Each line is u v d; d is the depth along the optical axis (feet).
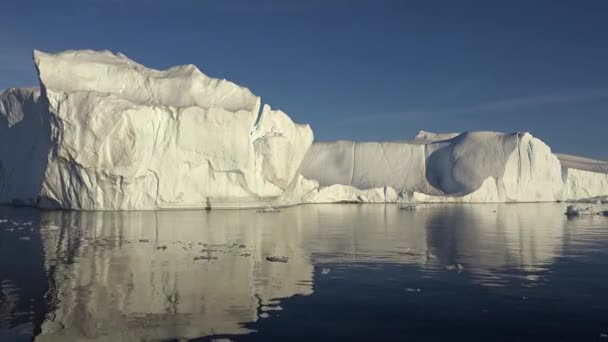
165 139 125.49
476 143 233.55
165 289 38.29
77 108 115.14
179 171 127.54
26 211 115.34
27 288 38.09
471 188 215.31
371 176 233.76
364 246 63.72
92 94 116.88
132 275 43.16
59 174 119.24
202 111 128.26
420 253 57.72
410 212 143.13
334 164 240.32
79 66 126.21
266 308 33.55
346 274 44.78
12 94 146.20
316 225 95.25
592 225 99.19
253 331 28.96
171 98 133.28
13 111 146.30
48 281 40.45
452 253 57.77
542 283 41.27
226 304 34.37
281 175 148.77
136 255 53.88
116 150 115.75
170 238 69.05
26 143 141.59
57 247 59.11
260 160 143.54
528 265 49.80
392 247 62.90
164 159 125.29
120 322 30.30
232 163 132.36
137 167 116.78
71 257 52.01
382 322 30.76
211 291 37.86
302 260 52.16
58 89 119.14
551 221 109.81
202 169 131.03
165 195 125.70
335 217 119.24
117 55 144.25
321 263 50.39
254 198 142.72
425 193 220.23
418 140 262.88
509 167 221.05
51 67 122.52
